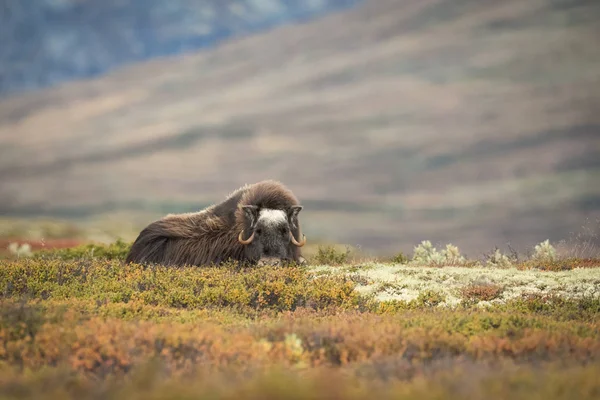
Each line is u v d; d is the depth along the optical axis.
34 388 25.88
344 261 69.81
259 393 23.17
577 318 42.94
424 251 70.38
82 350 30.20
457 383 25.56
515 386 25.86
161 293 46.59
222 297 45.94
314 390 23.50
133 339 31.53
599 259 63.59
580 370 28.11
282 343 32.56
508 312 43.28
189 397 23.12
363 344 32.66
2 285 46.12
